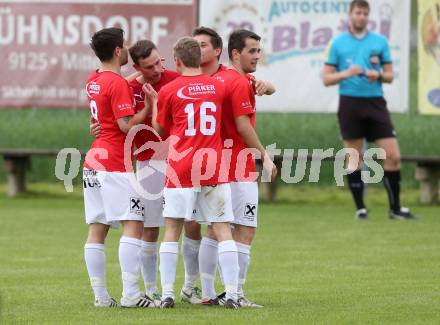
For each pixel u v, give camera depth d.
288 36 62.41
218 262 32.19
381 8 61.47
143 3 63.66
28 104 64.94
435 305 30.22
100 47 30.69
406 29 61.38
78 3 64.25
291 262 40.19
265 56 62.53
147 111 30.59
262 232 49.09
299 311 29.27
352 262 40.00
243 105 30.47
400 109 61.62
